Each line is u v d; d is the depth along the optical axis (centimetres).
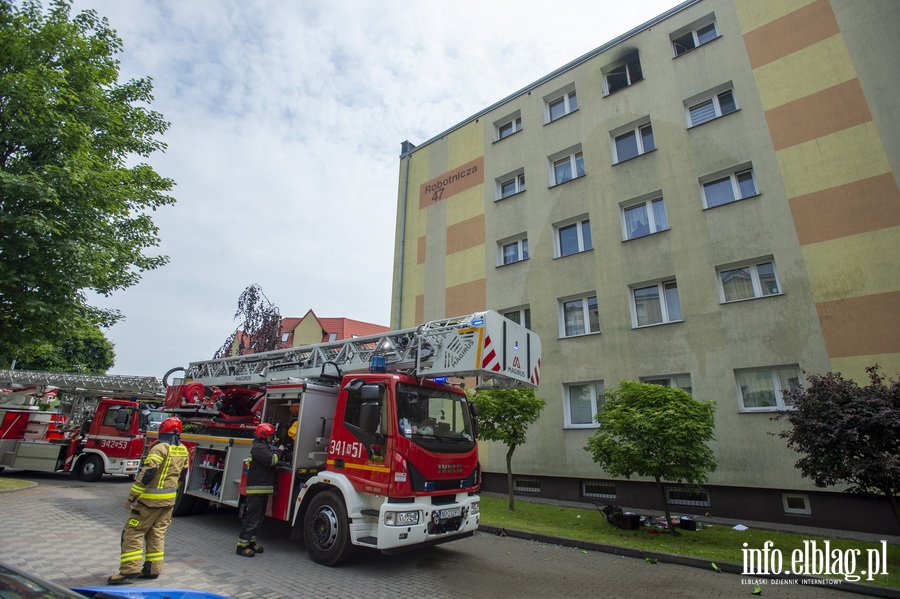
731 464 1066
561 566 680
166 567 566
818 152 1107
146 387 1777
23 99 973
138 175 1292
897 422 628
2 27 1011
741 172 1236
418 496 591
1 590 194
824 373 1001
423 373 657
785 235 1111
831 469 690
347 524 591
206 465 855
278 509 688
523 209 1639
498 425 1122
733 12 1318
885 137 1036
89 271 1061
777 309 1084
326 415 746
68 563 555
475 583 577
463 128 1936
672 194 1310
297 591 509
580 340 1377
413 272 1920
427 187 1991
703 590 580
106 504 980
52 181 998
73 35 1095
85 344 3612
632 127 1468
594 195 1470
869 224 1013
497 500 1305
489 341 623
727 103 1309
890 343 945
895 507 659
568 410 1374
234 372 1024
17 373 1677
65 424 1656
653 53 1453
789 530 918
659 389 908
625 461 874
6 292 1003
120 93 1312
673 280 1282
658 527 916
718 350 1142
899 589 558
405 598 506
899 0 1081
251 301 1922
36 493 1084
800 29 1197
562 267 1480
